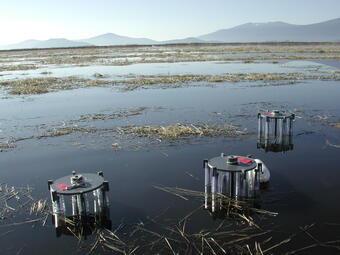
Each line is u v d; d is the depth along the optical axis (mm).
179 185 7598
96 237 5742
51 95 21000
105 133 11953
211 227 5895
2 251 5457
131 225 6047
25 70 38469
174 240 5551
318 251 5133
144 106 16562
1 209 6828
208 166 6977
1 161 9562
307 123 12461
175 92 20469
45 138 11672
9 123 14070
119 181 7906
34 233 5945
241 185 6684
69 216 6457
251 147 9969
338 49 63781
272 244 5348
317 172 8000
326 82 22641
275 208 6422
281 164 8578
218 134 11320
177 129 11672
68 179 6621
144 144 10547
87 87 23828
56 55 75375
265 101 16828
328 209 6297
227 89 20938
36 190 7684
